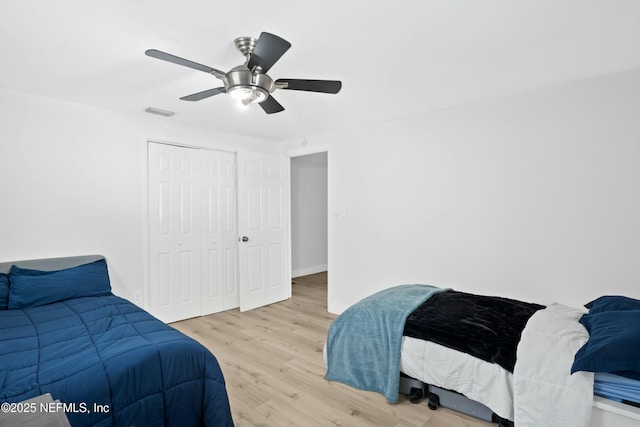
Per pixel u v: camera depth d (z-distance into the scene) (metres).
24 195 2.77
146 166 3.49
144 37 1.87
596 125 2.46
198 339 3.23
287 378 2.48
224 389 1.78
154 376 1.59
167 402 1.60
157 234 3.59
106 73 2.37
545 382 1.64
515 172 2.80
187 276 3.83
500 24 1.76
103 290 2.86
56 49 2.02
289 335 3.34
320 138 4.25
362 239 3.82
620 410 1.45
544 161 2.67
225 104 3.07
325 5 1.58
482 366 1.88
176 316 3.73
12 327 2.00
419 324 2.19
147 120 3.48
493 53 2.08
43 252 2.85
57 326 2.02
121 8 1.60
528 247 2.75
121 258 3.31
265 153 4.57
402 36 1.87
